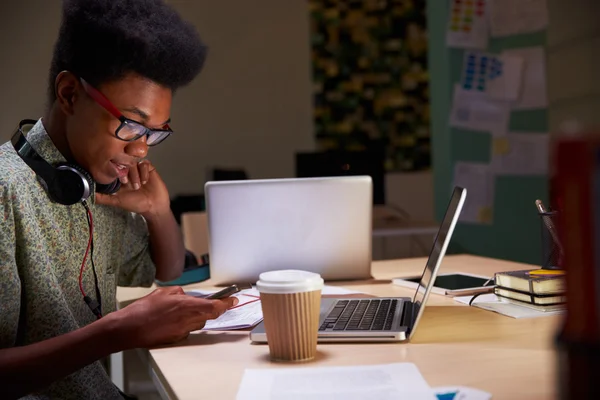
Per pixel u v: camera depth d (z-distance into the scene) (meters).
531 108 3.96
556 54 4.45
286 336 1.06
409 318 1.27
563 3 4.45
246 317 1.37
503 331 1.21
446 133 3.98
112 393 1.34
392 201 5.97
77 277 1.39
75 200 1.34
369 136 5.95
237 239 1.81
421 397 0.84
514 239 4.04
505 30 3.92
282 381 0.94
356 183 1.81
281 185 1.80
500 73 3.94
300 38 5.81
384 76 5.96
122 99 1.32
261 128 5.74
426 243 5.10
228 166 5.67
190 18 5.55
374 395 0.85
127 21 1.30
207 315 1.22
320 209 1.81
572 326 0.49
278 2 5.74
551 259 1.46
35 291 1.26
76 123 1.33
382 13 5.93
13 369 1.10
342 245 1.83
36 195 1.31
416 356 1.07
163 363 1.09
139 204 1.72
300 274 1.08
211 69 5.61
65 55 1.33
